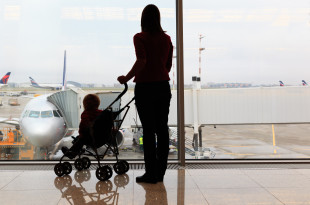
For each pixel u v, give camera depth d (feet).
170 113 12.89
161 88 8.27
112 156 13.56
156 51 8.21
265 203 6.57
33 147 20.16
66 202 6.74
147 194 7.29
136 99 8.38
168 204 6.54
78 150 9.29
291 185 8.02
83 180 8.71
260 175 9.15
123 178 8.90
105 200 6.86
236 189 7.66
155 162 8.34
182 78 10.51
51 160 11.21
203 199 6.86
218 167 10.34
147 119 8.30
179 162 10.75
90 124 8.71
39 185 8.20
